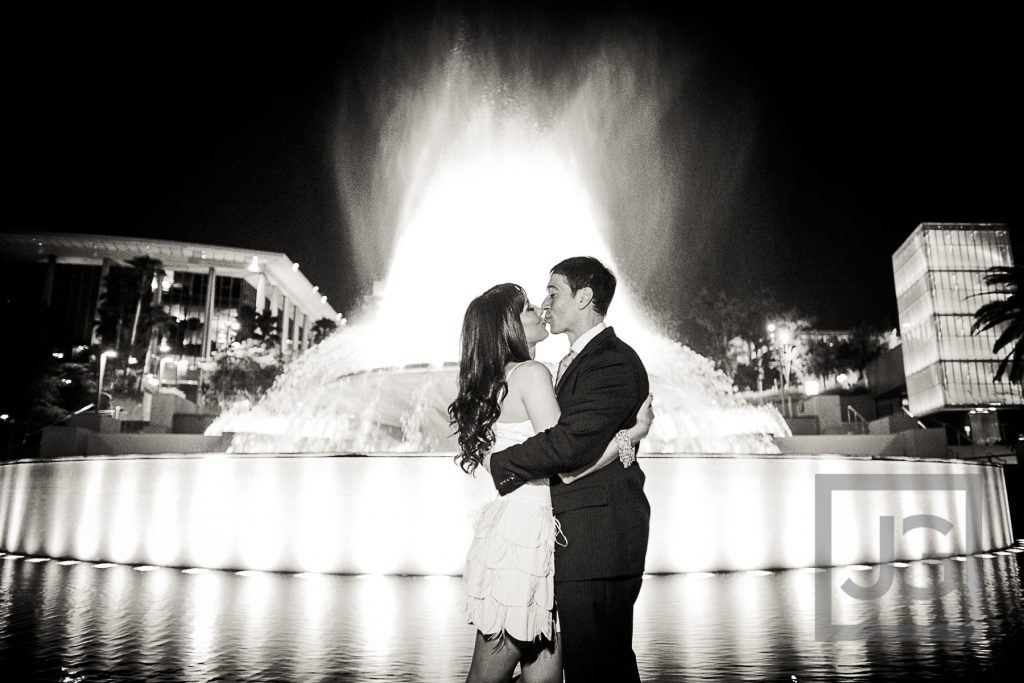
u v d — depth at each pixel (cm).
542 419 238
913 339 6269
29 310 5366
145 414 6450
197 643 464
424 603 627
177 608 596
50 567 884
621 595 233
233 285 9394
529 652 244
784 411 5484
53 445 1966
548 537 234
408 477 832
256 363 7269
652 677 377
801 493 888
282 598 651
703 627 516
